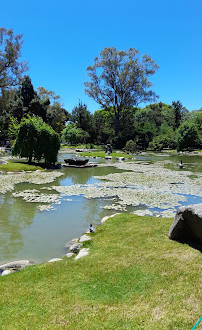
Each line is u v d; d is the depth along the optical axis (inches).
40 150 802.2
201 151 1672.0
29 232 273.9
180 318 124.6
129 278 161.5
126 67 1829.5
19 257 218.2
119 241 222.7
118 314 131.1
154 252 191.0
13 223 299.1
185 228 205.9
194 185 539.8
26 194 431.8
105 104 2009.1
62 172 725.9
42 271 177.9
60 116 2645.2
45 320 129.0
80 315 131.7
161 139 2044.8
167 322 122.7
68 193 448.8
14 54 1462.8
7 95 1729.8
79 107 2723.9
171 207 371.2
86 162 893.8
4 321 128.4
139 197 426.9
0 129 2097.7
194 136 1760.6
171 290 145.9
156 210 356.2
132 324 123.2
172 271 163.2
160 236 221.3
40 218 318.0
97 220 313.9
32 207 361.7
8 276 172.7
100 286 156.3
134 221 275.3
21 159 1022.4
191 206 197.2
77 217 324.2
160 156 1437.0
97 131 2596.0
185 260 173.9
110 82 1883.6
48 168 797.2
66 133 2305.6
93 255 199.6
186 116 2920.8
